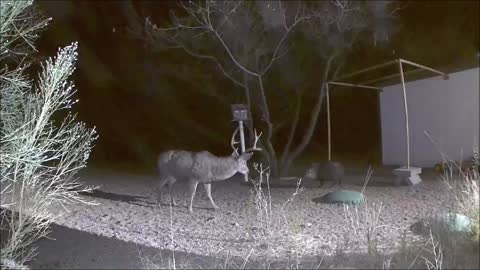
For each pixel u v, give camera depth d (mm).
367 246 7734
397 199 12859
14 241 5906
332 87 20641
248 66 17391
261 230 9133
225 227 10359
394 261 7242
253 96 18797
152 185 16219
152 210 12273
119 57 25891
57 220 9727
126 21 20547
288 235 8828
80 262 7668
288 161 17891
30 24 6473
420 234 8516
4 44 4691
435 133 19094
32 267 7379
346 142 26297
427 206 11727
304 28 16906
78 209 11906
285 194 14055
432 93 19094
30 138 4789
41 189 6160
